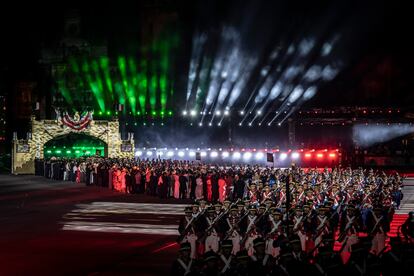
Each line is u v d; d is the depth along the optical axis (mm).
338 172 42344
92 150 71000
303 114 75562
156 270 22141
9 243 28078
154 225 33688
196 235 20844
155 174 49438
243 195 42969
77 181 60156
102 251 26016
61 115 70750
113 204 43969
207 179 45625
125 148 70562
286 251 14391
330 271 13727
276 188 31594
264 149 71438
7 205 43219
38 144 68875
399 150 71688
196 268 13695
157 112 78875
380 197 29094
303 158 69812
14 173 68438
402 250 15078
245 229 21188
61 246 27250
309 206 21922
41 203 44469
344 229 21500
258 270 13938
